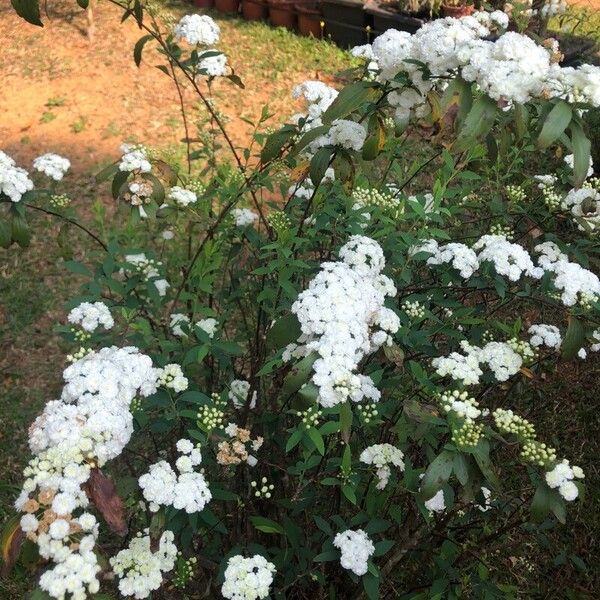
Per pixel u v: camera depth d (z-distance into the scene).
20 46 7.95
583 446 4.16
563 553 3.33
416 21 7.61
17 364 4.77
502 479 3.48
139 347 2.83
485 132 2.16
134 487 2.25
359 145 2.70
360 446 2.85
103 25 8.23
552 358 3.28
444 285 2.91
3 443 4.28
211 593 2.84
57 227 5.71
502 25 3.57
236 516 2.76
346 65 7.90
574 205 3.19
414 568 3.13
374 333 2.37
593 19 8.30
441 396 2.25
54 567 1.78
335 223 2.89
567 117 2.06
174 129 6.80
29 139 6.64
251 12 8.81
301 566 2.55
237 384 3.02
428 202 3.21
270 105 7.23
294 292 2.63
